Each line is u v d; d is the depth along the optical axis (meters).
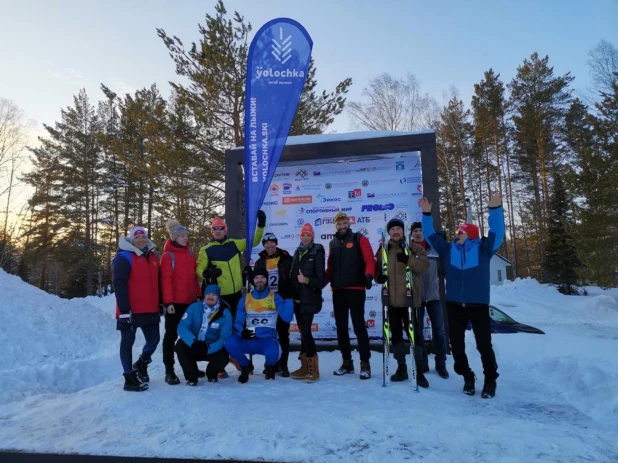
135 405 4.44
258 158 6.39
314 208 7.64
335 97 17.88
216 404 4.37
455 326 4.87
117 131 29.88
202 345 5.29
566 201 30.23
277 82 6.48
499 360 6.82
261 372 6.03
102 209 34.53
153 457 3.36
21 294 11.07
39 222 35.16
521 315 18.25
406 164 7.48
